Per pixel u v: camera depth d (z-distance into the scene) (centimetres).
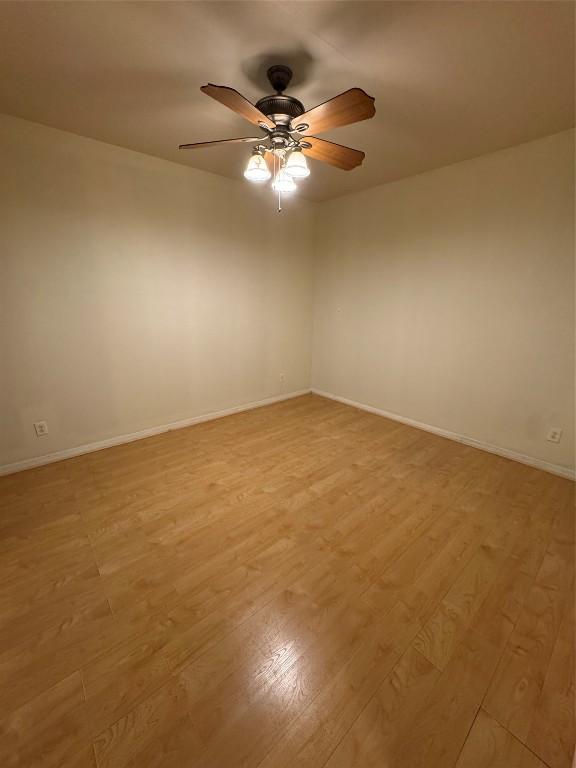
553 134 234
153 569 168
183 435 324
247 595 155
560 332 251
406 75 171
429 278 319
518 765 101
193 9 132
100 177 256
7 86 184
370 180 326
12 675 121
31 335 247
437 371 326
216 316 347
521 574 168
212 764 100
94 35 146
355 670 125
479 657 130
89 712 111
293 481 247
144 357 306
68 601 150
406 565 173
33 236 237
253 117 159
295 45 151
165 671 123
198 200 311
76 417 277
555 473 262
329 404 418
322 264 416
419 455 289
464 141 245
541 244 251
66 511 210
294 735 107
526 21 136
